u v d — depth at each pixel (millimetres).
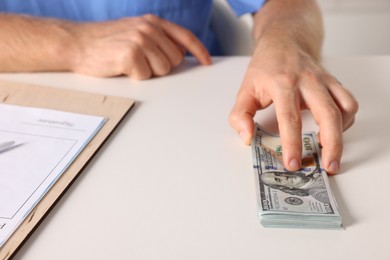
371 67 813
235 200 503
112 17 1057
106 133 624
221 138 617
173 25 848
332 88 624
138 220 479
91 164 568
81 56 805
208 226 469
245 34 1248
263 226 467
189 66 841
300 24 846
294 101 601
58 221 481
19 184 523
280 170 544
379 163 558
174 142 610
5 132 621
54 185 524
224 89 753
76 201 507
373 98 711
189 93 743
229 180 535
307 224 465
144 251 443
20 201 498
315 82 625
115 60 782
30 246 452
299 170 542
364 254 433
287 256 433
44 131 625
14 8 1059
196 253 439
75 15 1062
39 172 543
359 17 1647
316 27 880
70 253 443
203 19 1136
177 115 677
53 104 698
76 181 539
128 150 595
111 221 479
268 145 595
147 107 702
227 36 1258
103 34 829
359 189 517
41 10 1060
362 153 577
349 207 491
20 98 713
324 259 429
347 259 428
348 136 613
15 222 469
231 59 866
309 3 968
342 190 516
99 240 457
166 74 808
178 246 447
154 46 797
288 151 547
